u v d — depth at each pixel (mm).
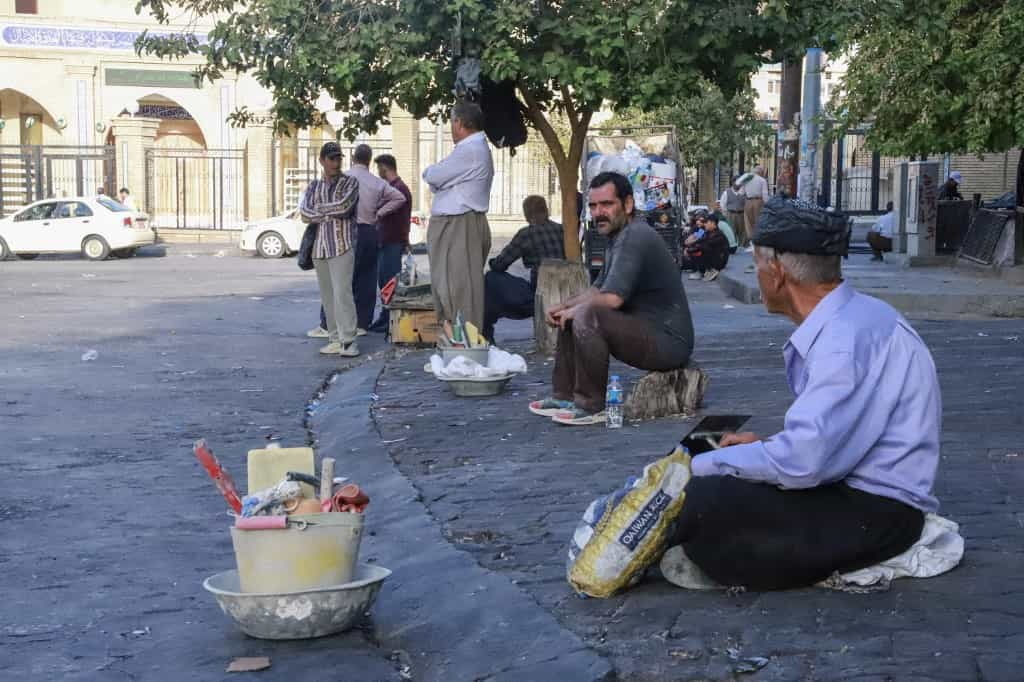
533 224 11633
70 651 4254
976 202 24516
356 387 9664
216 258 31797
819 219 3943
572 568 4355
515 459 6801
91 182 45500
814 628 3869
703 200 41031
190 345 13047
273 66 11281
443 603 4555
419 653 4199
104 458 7523
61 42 45281
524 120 12422
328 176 11898
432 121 12805
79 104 45625
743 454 4035
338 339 12328
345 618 4254
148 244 32250
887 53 17016
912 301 15203
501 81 10781
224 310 17078
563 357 8023
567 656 3828
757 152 39188
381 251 13781
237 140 46719
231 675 3965
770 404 8195
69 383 10398
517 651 3988
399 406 8641
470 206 10570
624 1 10648
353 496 4242
